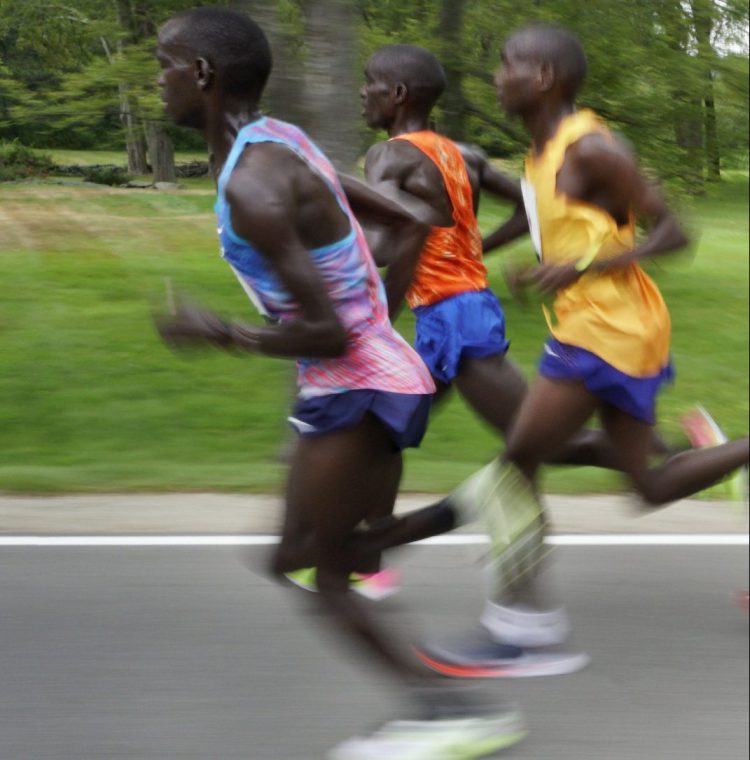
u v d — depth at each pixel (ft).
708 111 32.01
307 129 18.79
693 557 14.99
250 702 10.80
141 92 22.35
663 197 11.25
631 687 11.42
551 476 18.49
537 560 11.84
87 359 19.36
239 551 14.58
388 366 9.32
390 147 13.61
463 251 13.87
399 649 9.89
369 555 11.05
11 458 16.53
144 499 16.81
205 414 21.52
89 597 12.92
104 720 10.36
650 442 12.39
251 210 8.49
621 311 11.25
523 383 14.03
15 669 11.16
